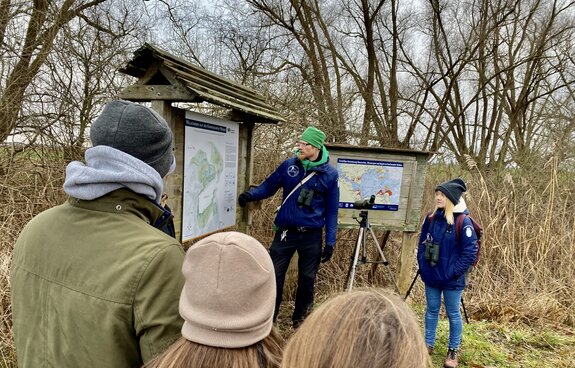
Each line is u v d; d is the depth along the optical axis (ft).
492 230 17.19
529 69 40.14
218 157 10.09
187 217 8.87
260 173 17.92
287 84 26.21
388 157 14.40
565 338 12.82
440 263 10.54
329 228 11.56
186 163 8.63
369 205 13.58
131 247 3.27
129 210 3.55
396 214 14.69
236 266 2.84
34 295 3.48
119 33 19.81
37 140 14.23
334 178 11.37
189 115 8.58
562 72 39.93
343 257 17.13
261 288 2.91
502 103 41.96
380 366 2.07
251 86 26.07
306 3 37.04
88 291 3.20
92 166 3.55
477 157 29.99
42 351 3.37
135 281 3.11
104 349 3.12
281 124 19.53
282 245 11.53
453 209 10.46
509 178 18.19
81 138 15.08
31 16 15.48
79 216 3.51
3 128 13.70
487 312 14.53
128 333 3.16
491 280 15.64
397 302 2.48
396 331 2.20
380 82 38.60
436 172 26.73
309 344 2.34
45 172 12.82
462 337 12.54
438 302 11.03
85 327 3.17
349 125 28.73
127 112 3.64
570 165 21.03
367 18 36.81
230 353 2.80
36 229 3.63
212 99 8.02
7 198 11.41
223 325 2.77
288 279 14.78
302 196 11.07
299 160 11.41
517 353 11.93
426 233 11.02
